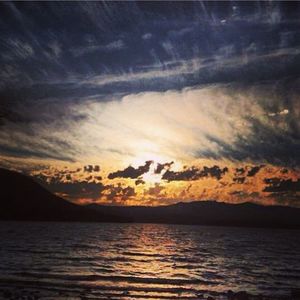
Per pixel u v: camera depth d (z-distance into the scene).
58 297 22.08
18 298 21.42
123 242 93.75
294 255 69.88
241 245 96.31
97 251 63.00
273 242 116.25
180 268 43.41
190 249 76.94
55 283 27.44
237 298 24.77
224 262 52.31
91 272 35.78
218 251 73.50
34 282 27.31
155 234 152.38
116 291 25.36
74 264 42.34
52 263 41.94
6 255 47.81
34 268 36.25
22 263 40.09
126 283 29.44
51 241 84.00
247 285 31.72
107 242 90.81
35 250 58.03
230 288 29.56
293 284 33.44
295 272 43.31
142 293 25.11
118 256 55.94
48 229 159.62
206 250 75.19
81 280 29.77
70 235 118.06
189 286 29.41
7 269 34.25
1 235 101.00
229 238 134.62
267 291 28.78
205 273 39.16
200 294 25.72
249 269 44.84
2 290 23.72
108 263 45.69
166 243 96.25
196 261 52.62
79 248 67.50
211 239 124.56
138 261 50.03
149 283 29.98
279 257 64.38
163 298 23.61
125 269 40.16
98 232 149.12
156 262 49.66
